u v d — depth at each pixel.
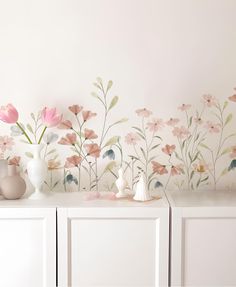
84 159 2.47
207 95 2.45
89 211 2.10
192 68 2.43
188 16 2.42
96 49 2.42
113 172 2.47
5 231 2.12
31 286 2.13
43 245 2.12
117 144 2.47
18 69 2.42
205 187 2.48
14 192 2.24
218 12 2.42
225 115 2.45
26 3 2.40
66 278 2.13
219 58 2.43
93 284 2.14
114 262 2.13
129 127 2.46
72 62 2.43
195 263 2.13
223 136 2.46
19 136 2.45
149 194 2.33
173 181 2.48
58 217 2.10
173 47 2.43
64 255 2.12
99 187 2.47
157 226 2.11
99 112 2.45
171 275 2.12
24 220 2.11
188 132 2.46
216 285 2.14
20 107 2.44
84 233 2.12
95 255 2.13
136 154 2.47
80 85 2.44
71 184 2.48
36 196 2.28
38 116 2.45
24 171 2.47
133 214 2.10
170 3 2.41
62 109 2.45
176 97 2.45
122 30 2.42
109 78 2.43
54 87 2.44
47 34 2.41
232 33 2.42
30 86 2.43
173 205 2.13
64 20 2.41
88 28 2.41
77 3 2.40
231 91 2.44
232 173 2.48
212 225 2.11
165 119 2.45
